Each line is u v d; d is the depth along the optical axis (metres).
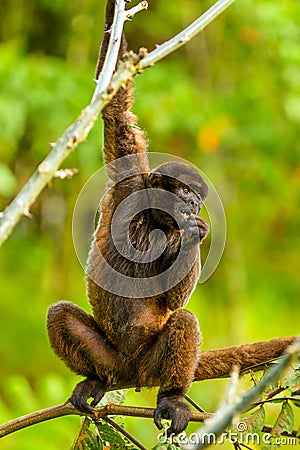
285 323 23.56
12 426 8.53
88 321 10.19
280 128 22.11
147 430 15.59
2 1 22.72
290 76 21.08
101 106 5.43
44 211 22.58
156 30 22.53
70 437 13.15
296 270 24.44
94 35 22.36
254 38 21.05
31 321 21.25
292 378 7.88
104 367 9.86
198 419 9.12
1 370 20.59
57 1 21.77
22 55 20.34
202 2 22.56
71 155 21.19
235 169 22.34
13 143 19.73
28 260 22.27
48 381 14.98
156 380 9.73
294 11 21.17
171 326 9.48
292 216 24.34
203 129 20.89
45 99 19.36
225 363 9.67
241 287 22.97
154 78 20.69
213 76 23.28
